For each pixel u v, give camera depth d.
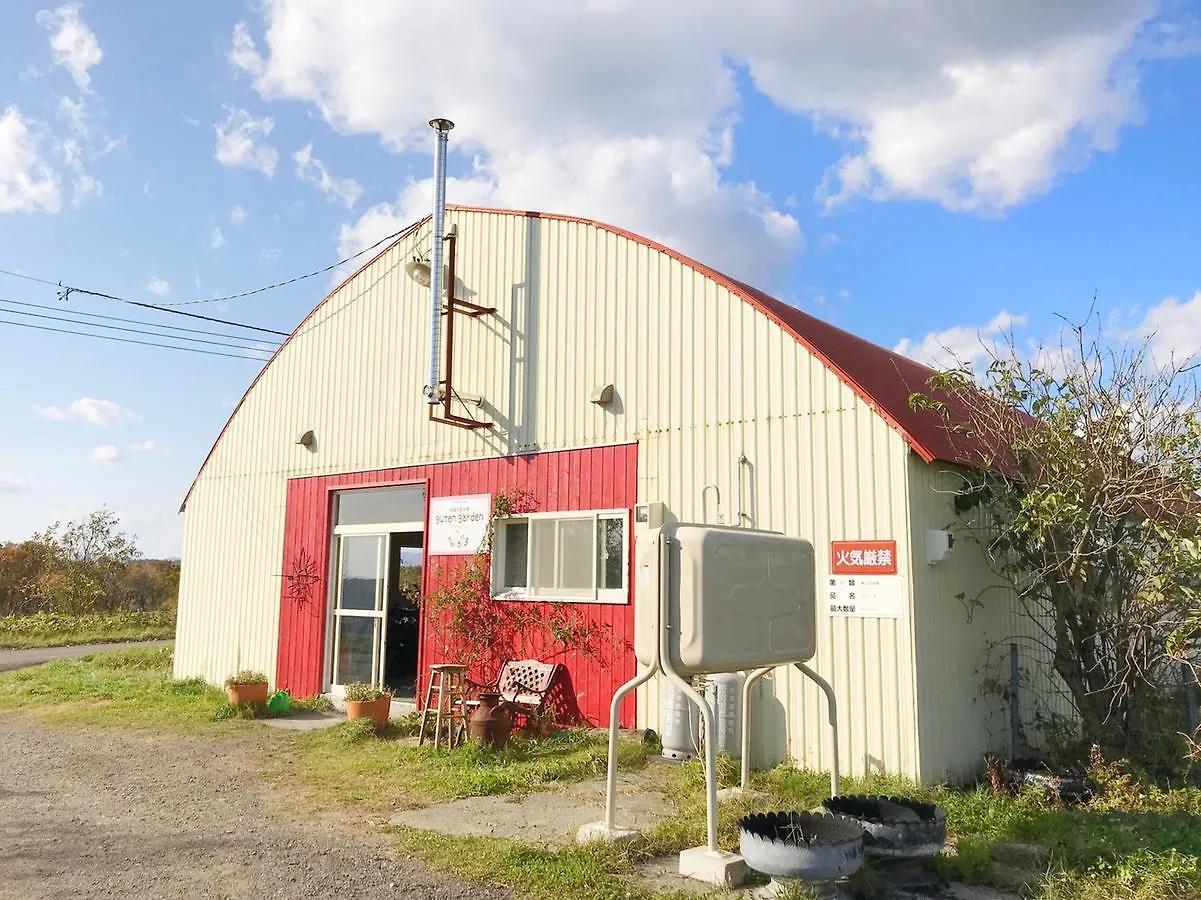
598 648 9.91
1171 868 5.19
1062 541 7.91
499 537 11.13
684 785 7.41
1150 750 7.84
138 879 5.34
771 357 8.83
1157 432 7.59
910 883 5.29
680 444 9.46
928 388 9.81
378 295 13.32
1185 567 7.21
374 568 12.74
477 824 6.51
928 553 7.80
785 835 5.21
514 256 11.51
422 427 12.27
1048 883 5.09
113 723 11.37
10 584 35.44
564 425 10.60
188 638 15.34
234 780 8.12
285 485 14.12
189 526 15.83
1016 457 8.20
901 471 7.76
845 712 7.86
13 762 9.03
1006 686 8.63
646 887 5.14
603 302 10.45
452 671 9.84
